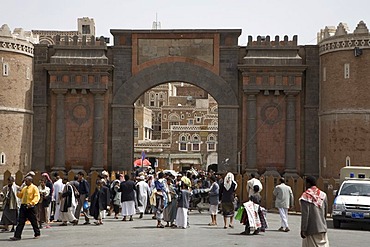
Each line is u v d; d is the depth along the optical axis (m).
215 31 56.16
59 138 56.03
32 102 56.47
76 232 31.58
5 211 32.00
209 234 30.62
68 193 35.16
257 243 26.92
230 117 55.84
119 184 40.56
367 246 26.80
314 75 55.62
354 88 51.47
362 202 35.16
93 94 56.34
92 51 56.34
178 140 120.50
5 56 53.56
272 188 47.59
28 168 55.75
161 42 56.72
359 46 51.28
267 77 55.16
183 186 33.97
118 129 56.25
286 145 55.19
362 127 51.09
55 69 55.75
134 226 34.91
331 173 52.47
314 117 55.44
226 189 34.25
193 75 56.47
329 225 37.75
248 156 55.38
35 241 27.80
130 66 56.72
